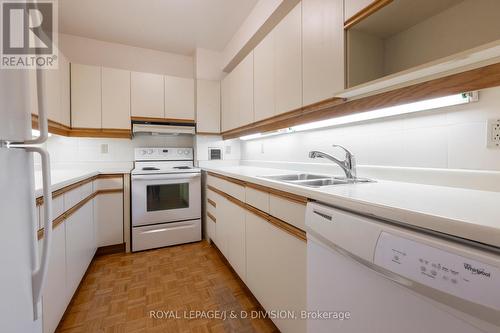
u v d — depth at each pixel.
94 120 2.37
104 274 1.88
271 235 1.24
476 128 0.92
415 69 0.81
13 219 0.55
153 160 2.79
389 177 1.21
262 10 1.88
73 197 1.46
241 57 2.49
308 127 1.69
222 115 2.81
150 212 2.36
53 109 1.88
